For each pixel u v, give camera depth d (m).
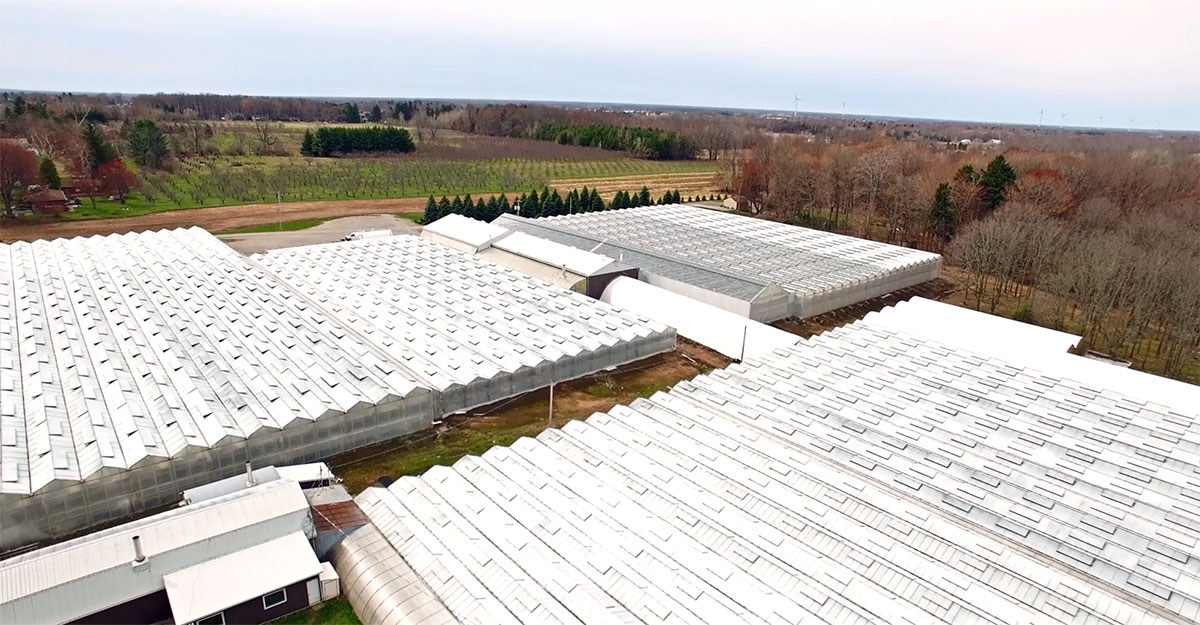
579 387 42.25
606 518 26.45
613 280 57.22
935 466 29.81
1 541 25.28
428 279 54.09
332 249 61.28
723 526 26.02
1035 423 33.53
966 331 47.06
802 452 31.27
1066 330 57.59
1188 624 21.42
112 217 86.75
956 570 23.75
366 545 25.06
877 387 37.06
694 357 47.75
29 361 35.66
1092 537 25.22
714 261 64.81
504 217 81.19
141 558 22.30
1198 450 31.19
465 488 28.41
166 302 46.25
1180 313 48.81
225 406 33.09
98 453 27.88
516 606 22.00
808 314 56.75
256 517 24.69
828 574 23.48
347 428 33.78
